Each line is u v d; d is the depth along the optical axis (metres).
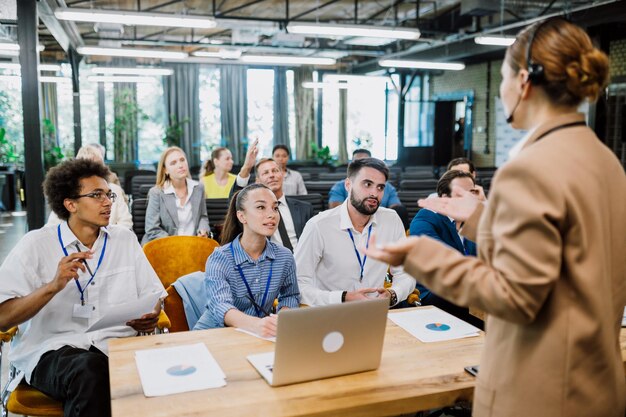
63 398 1.97
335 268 2.62
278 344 1.44
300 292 2.50
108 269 2.23
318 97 15.26
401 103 14.11
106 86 13.44
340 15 11.16
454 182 2.90
